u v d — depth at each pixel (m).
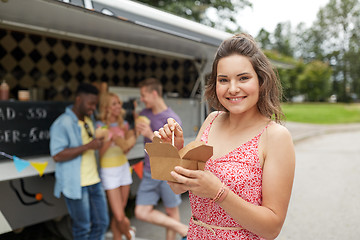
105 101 2.82
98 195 2.61
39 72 4.20
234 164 1.14
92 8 1.82
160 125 2.70
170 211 2.74
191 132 3.80
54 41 4.30
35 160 2.55
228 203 0.99
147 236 3.03
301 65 29.80
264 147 1.13
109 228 3.16
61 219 3.03
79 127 2.47
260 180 1.13
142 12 2.18
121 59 4.97
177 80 4.51
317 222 3.49
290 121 15.80
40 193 2.63
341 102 37.16
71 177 2.40
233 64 1.11
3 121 2.42
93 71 4.72
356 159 6.81
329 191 4.56
